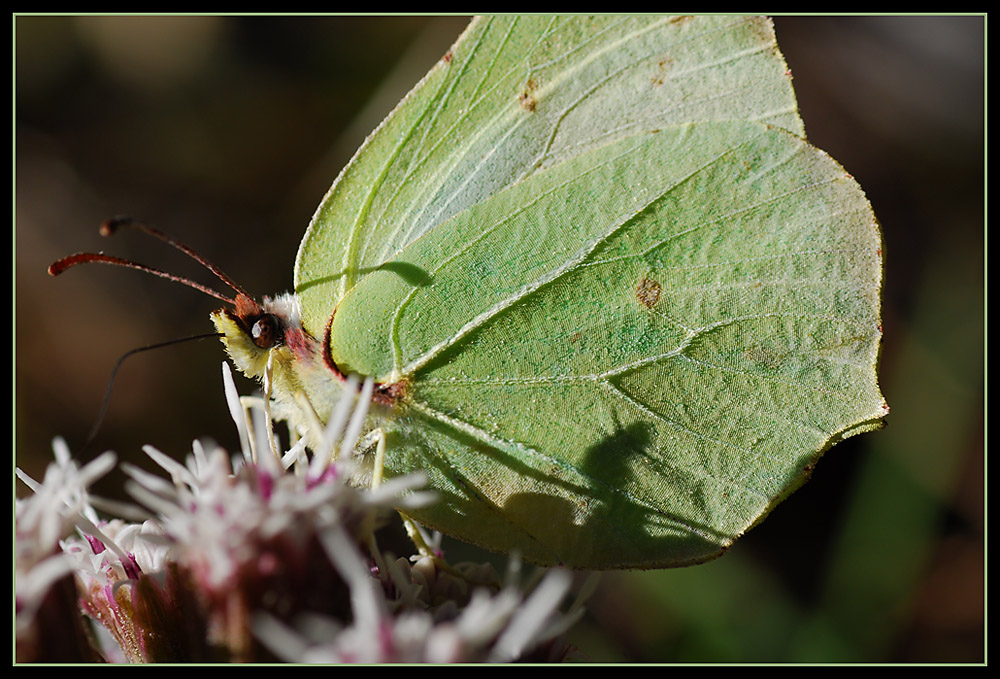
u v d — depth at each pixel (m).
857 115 0.22
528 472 0.19
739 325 0.19
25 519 0.18
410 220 0.19
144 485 0.18
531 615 0.17
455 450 0.19
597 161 0.19
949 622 0.21
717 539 0.19
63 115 0.22
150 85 0.22
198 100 0.22
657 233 0.19
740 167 0.19
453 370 0.19
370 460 0.19
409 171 0.19
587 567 0.19
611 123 0.19
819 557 0.21
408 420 0.19
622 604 0.21
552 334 0.19
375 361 0.19
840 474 0.21
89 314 0.22
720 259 0.19
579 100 0.19
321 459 0.18
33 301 0.22
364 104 0.22
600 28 0.19
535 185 0.19
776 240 0.19
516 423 0.19
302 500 0.18
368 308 0.19
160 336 0.22
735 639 0.21
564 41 0.19
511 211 0.19
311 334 0.19
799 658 0.21
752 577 0.21
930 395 0.21
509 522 0.19
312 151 0.22
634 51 0.19
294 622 0.18
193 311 0.22
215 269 0.19
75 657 0.18
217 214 0.22
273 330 0.19
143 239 0.22
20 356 0.22
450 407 0.19
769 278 0.19
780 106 0.19
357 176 0.19
